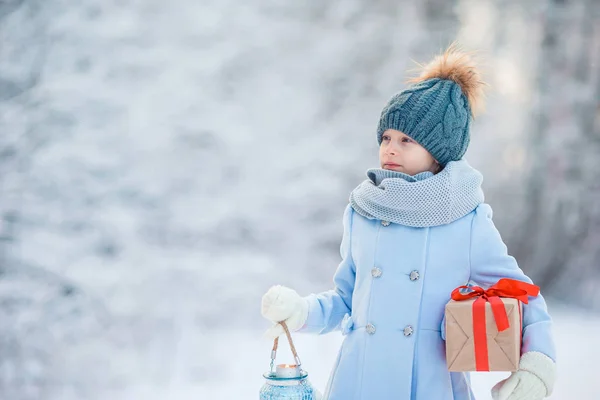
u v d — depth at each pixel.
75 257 13.73
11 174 14.28
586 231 17.80
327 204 17.44
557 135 18.28
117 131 15.75
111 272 13.48
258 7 18.36
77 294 13.09
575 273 17.28
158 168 16.03
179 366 10.71
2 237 13.40
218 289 14.57
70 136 15.18
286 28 18.59
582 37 18.67
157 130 16.23
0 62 15.12
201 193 16.55
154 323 13.34
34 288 12.80
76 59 15.94
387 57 19.06
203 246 16.02
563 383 7.77
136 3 16.94
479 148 18.17
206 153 16.81
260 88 18.14
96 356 11.62
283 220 17.11
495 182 18.14
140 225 15.20
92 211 14.57
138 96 16.39
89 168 14.93
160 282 14.20
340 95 18.84
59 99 15.16
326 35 18.95
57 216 14.18
